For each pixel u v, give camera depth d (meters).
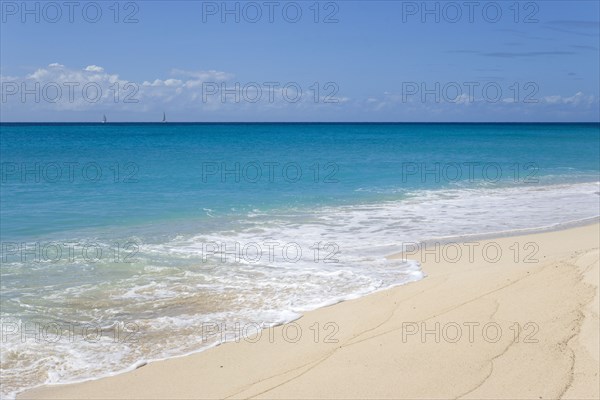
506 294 9.77
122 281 11.65
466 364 7.48
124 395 7.16
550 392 6.73
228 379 7.53
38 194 22.64
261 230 16.55
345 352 8.15
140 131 104.56
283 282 11.68
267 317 9.78
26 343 8.66
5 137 74.62
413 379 7.20
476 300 9.68
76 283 11.48
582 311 8.65
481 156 43.69
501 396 6.71
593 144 62.38
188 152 45.97
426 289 10.75
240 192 23.78
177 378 7.62
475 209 20.23
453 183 27.38
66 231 16.17
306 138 76.38
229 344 8.70
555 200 22.36
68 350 8.48
